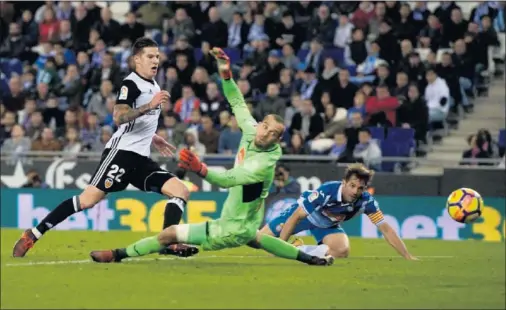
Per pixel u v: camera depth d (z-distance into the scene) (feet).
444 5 184.96
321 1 191.21
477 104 176.55
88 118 169.99
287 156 148.97
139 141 92.53
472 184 143.64
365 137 152.87
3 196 153.99
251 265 92.02
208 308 65.62
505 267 94.89
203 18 192.85
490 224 142.51
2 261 93.66
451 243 134.00
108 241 127.34
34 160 155.12
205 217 148.36
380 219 98.63
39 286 76.23
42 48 198.80
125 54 188.03
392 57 178.60
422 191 145.07
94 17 194.90
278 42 185.98
